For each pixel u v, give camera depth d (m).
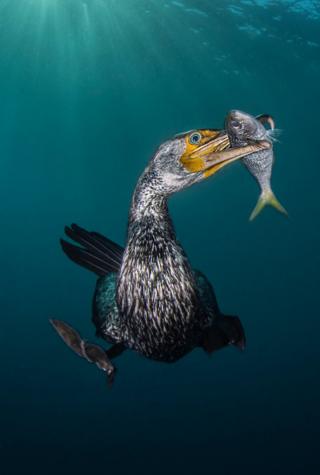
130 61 32.69
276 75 34.03
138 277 2.65
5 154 66.00
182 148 2.60
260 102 42.38
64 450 9.65
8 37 30.08
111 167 71.25
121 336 2.95
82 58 32.97
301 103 41.75
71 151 64.12
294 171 61.19
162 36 27.73
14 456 9.57
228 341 2.81
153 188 2.65
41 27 28.44
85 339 2.52
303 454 9.09
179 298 2.65
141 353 2.88
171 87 38.59
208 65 32.44
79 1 24.73
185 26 25.80
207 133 2.60
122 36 28.48
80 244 3.88
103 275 3.58
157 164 2.63
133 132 56.03
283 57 29.69
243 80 35.72
